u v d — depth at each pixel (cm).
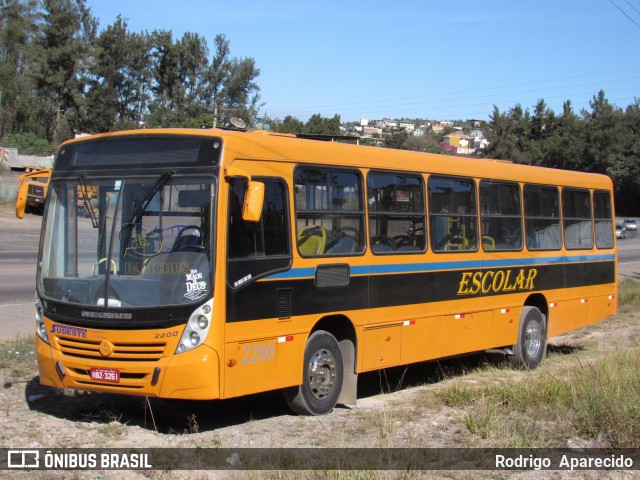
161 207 724
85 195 760
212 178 713
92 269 738
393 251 928
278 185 782
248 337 732
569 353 1394
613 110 9488
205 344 691
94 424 772
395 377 1127
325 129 7969
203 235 707
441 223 1015
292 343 784
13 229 3662
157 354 695
